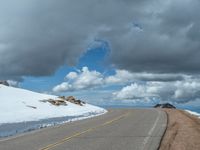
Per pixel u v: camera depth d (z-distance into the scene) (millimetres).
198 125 23359
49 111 45094
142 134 18562
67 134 19391
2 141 16984
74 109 53719
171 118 31484
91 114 46406
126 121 29031
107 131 20812
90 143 15398
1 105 42781
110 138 17125
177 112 44156
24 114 37750
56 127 24094
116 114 41562
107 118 33750
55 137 18000
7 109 40469
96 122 28438
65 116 40562
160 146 13977
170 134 18203
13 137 18562
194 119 29688
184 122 26047
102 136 18125
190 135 17344
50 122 31000
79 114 45969
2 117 33281
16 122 30359
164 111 48062
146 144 14523
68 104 59469
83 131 21016
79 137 17859
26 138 17875
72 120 31812
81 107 60000
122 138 16969
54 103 54750
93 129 22219
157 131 19984
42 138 17672
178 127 22094
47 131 21297
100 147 14039
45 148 14086
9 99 49844
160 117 33406
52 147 14328
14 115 35812
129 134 18766
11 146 15062
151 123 26172
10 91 58625
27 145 15195
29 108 44375
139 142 15242
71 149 13656
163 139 16125
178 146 13758
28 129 23953
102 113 47094
